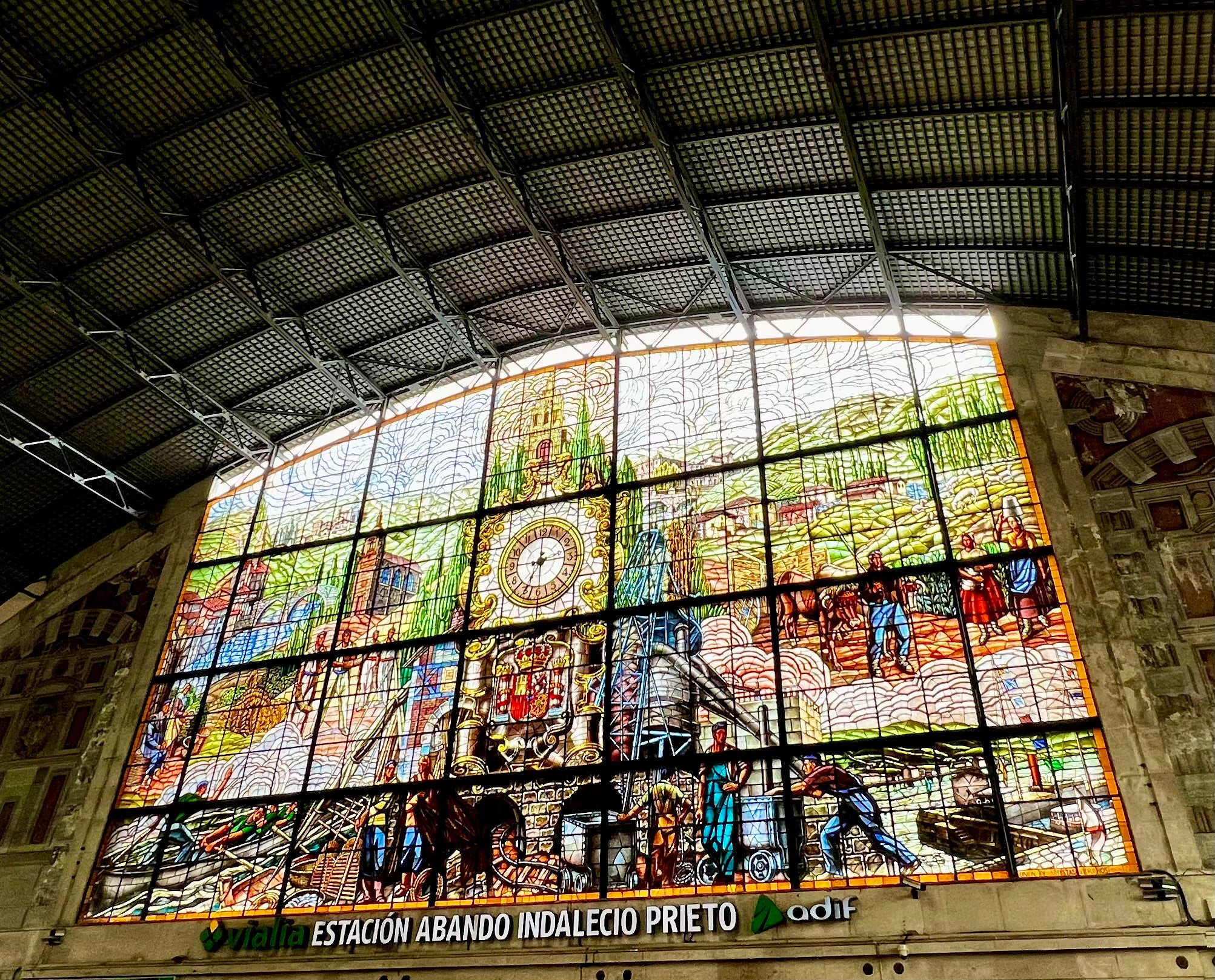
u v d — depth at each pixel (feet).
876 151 57.41
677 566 62.49
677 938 50.88
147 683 72.33
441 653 65.51
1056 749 49.80
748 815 53.26
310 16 53.36
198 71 55.57
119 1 51.72
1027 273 61.72
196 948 59.36
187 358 73.20
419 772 61.36
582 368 74.02
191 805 65.57
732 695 56.95
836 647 56.29
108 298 67.77
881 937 47.83
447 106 55.47
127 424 76.79
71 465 78.18
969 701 52.34
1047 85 51.80
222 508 80.33
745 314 69.62
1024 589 54.24
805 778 53.31
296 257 67.51
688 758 55.93
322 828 61.57
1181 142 51.49
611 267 69.21
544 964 52.29
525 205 62.85
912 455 60.85
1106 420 57.88
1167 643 50.60
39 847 67.15
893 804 51.13
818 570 59.00
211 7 51.98
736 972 49.16
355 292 70.44
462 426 75.87
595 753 57.93
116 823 66.74
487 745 60.80
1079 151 50.34
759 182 61.21
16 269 64.59
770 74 54.75
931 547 57.36
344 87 57.11
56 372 71.51
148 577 78.79
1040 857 47.65
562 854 55.67
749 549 61.31
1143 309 60.13
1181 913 44.24
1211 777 46.80
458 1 52.70
